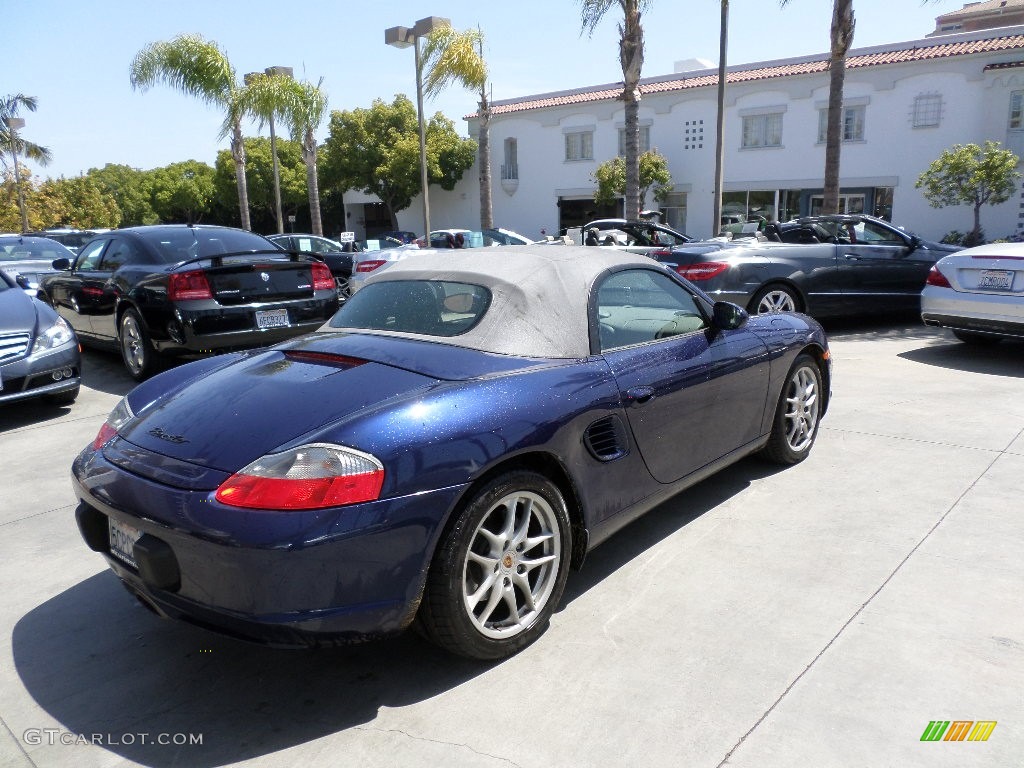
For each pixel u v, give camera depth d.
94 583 3.29
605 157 27.75
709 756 2.10
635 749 2.13
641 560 3.29
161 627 2.92
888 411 5.37
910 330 8.86
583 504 2.79
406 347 2.80
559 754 2.13
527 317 2.88
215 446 2.34
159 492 2.27
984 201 19.17
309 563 2.11
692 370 3.32
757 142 24.42
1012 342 7.89
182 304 6.13
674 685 2.41
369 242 15.20
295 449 2.21
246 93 22.89
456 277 3.12
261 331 6.45
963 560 3.16
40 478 4.64
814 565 3.17
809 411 4.41
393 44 16.48
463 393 2.48
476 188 32.31
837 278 8.26
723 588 3.02
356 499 2.15
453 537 2.34
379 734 2.25
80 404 6.50
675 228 26.62
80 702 2.46
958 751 2.08
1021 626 2.67
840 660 2.51
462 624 2.41
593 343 2.99
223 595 2.16
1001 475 4.08
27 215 40.91
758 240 9.40
